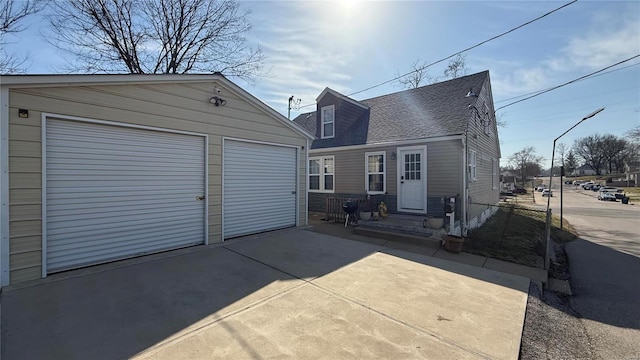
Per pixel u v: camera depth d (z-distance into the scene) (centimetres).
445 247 585
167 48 1270
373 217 817
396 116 1067
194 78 554
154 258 487
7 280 362
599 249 755
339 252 546
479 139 998
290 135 775
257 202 699
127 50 1182
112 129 463
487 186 1173
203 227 588
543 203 2273
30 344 237
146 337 250
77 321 277
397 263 487
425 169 848
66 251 417
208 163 590
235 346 238
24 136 377
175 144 544
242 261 480
